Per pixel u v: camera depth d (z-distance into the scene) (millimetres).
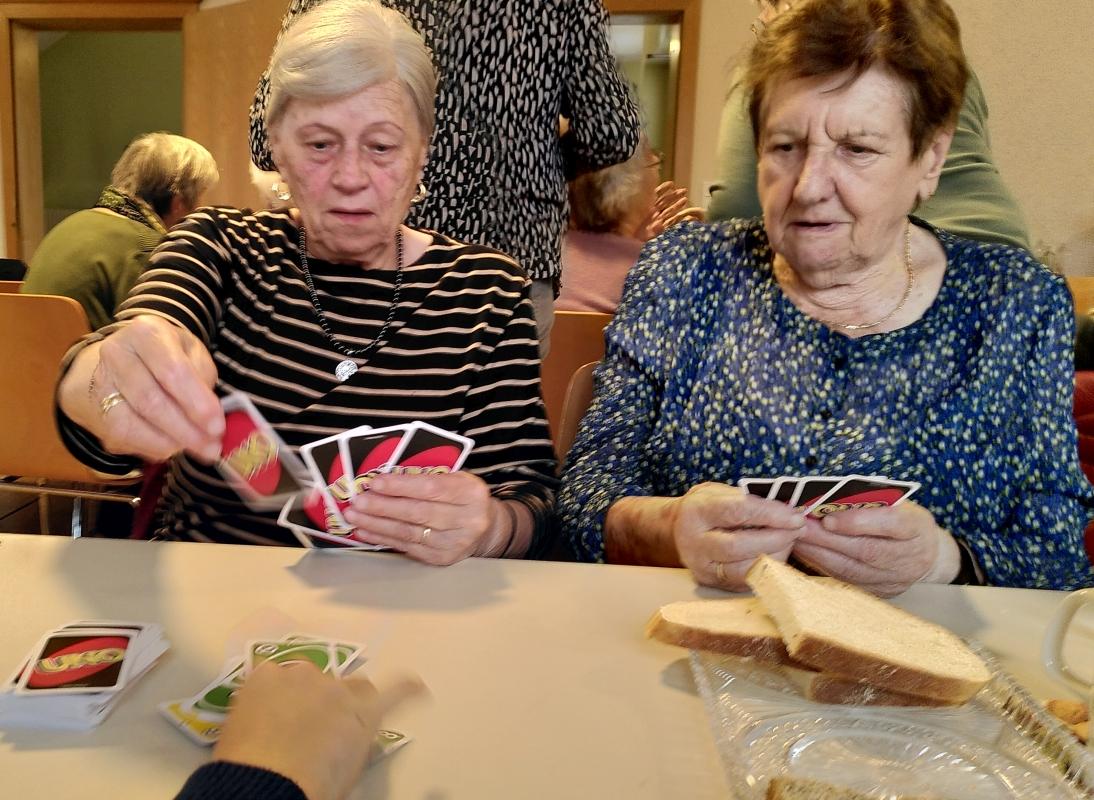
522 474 1310
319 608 860
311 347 1312
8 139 5824
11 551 967
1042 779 614
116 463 1130
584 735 655
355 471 947
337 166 1217
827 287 1278
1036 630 910
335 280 1346
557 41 1879
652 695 721
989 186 1630
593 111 1988
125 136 8352
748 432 1300
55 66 8156
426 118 1293
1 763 585
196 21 4973
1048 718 675
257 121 1691
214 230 1317
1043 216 3650
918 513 993
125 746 612
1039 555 1136
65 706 630
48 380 2234
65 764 587
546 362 2070
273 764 504
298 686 585
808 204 1178
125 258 2994
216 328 1298
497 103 1871
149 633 743
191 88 4992
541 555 1236
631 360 1383
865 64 1104
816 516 975
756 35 1300
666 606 833
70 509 3365
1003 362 1227
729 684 729
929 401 1247
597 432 1339
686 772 615
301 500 962
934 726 684
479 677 735
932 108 1133
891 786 598
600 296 2299
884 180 1155
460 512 990
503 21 1815
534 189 1979
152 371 852
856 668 704
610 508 1199
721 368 1339
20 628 783
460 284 1372
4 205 5918
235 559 983
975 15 3609
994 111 3650
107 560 955
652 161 2438
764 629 780
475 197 1920
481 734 646
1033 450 1215
